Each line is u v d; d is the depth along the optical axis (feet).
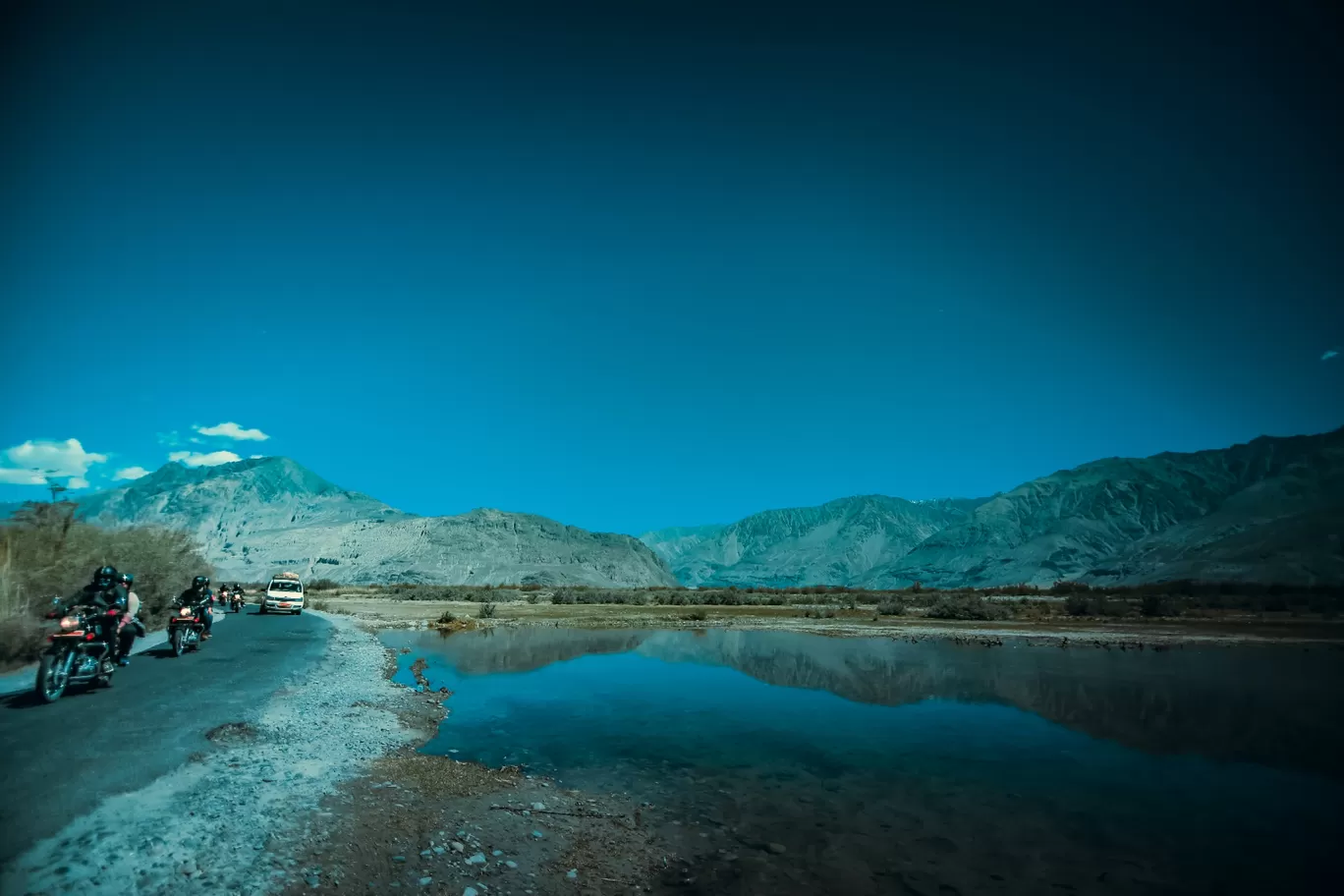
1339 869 24.91
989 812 30.66
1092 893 22.70
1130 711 54.03
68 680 40.06
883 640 109.40
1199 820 29.91
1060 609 177.27
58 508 70.18
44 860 19.07
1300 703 57.06
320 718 41.47
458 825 26.20
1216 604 193.26
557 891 21.56
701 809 30.60
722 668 77.10
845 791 33.63
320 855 21.81
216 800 25.27
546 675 70.33
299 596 135.23
